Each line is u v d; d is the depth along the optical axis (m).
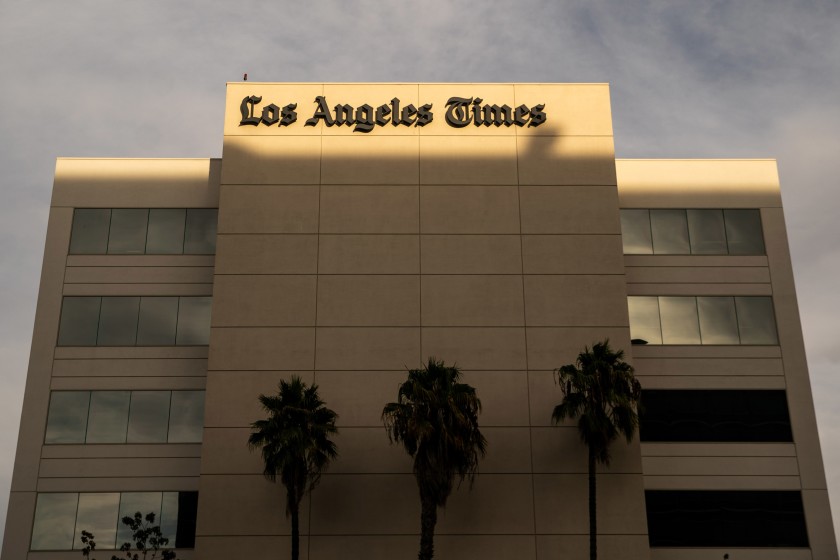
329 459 38.69
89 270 44.69
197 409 42.66
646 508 41.47
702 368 43.81
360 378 40.03
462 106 44.69
